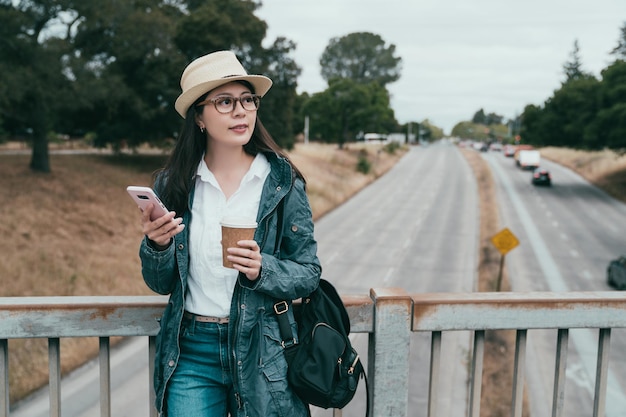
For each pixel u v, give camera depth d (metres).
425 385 12.17
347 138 72.31
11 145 49.78
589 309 2.04
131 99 32.31
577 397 12.09
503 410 11.48
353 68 131.12
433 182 53.41
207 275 1.71
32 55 24.03
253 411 1.68
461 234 30.78
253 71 35.41
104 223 23.12
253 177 1.75
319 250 26.05
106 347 1.92
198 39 33.03
